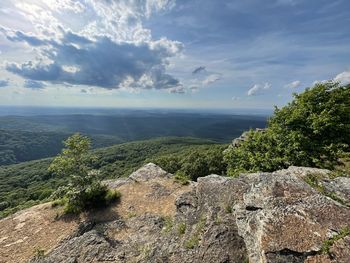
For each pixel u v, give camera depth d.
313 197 5.33
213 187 9.56
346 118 12.55
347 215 4.59
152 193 14.30
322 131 12.59
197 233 7.14
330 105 12.70
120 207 12.86
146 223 10.42
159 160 55.84
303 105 13.66
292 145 12.91
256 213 5.63
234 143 24.36
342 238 4.02
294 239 4.27
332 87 13.47
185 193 10.91
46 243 10.02
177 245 7.02
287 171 7.95
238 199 7.64
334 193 5.93
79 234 10.48
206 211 8.18
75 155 13.11
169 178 16.80
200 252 6.14
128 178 17.23
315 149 12.22
